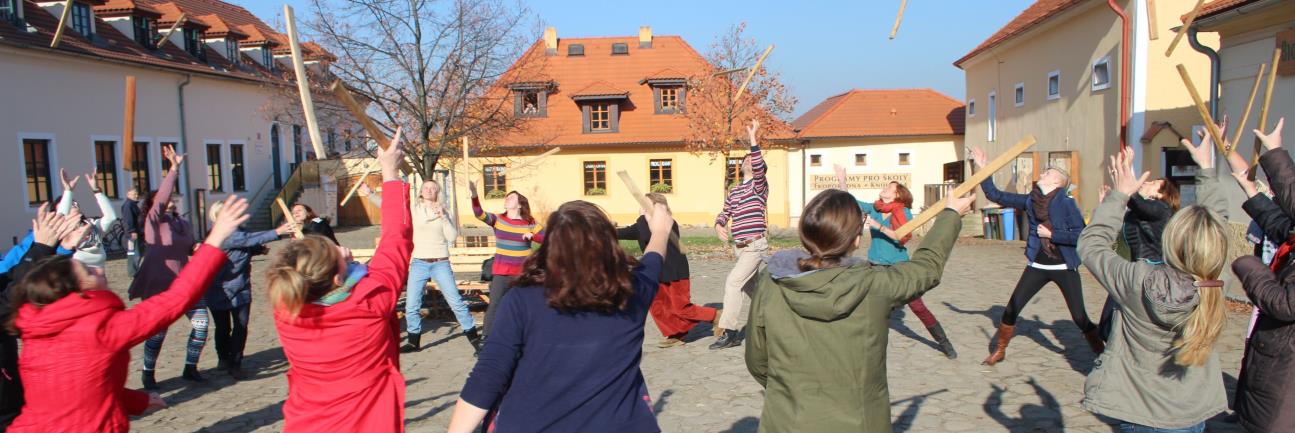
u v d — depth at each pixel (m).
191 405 6.21
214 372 7.28
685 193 30.59
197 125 26.41
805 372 2.74
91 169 21.95
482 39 17.27
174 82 25.28
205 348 8.36
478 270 10.44
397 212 3.58
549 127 31.03
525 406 2.58
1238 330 7.71
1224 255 3.12
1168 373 3.30
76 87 21.55
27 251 4.42
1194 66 15.67
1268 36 11.15
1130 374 3.38
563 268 2.56
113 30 24.83
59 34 3.37
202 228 25.98
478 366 2.57
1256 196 4.07
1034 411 5.48
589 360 2.59
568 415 2.57
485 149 20.62
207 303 6.87
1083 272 12.41
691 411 5.72
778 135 28.80
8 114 19.53
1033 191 6.46
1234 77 12.00
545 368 2.58
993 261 15.19
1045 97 21.23
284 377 7.06
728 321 7.57
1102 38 17.73
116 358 3.31
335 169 30.72
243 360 7.77
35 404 3.21
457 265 10.49
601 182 30.86
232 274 6.92
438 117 17.19
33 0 22.06
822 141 31.56
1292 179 3.59
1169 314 3.16
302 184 30.88
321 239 3.30
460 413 2.53
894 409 5.62
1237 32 11.87
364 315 3.30
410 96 17.31
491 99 19.39
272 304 3.22
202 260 3.41
